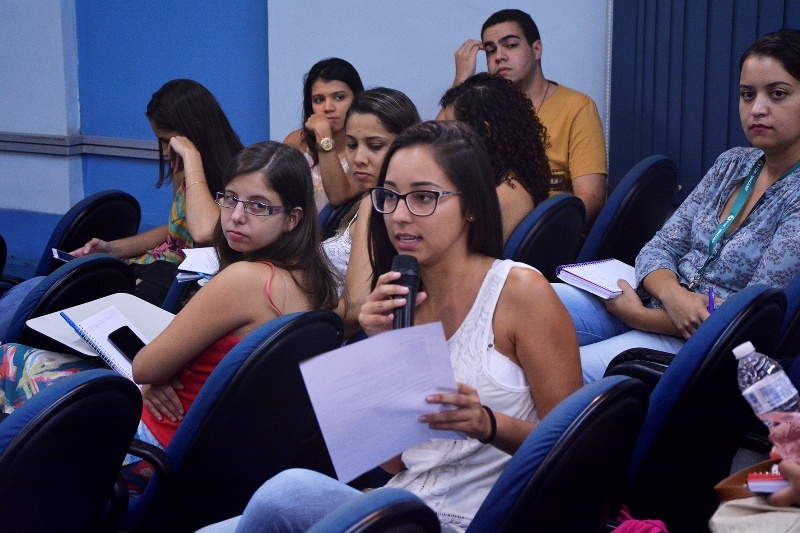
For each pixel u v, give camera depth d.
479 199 1.66
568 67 4.28
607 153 4.27
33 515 1.62
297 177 2.29
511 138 2.87
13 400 2.50
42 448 1.56
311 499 1.47
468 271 1.71
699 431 1.77
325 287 2.30
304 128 3.83
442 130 1.67
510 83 2.92
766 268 2.39
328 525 1.09
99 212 3.65
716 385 1.72
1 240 3.48
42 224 5.71
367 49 4.66
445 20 4.49
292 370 1.95
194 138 3.37
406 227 1.64
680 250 2.71
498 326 1.66
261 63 5.11
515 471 1.36
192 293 3.04
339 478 1.29
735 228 2.57
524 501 1.35
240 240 2.29
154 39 5.31
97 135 5.56
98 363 2.52
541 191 2.94
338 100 3.79
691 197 2.73
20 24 5.49
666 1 3.90
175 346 2.16
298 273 2.27
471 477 1.65
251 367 1.87
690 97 3.88
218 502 2.03
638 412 1.47
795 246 2.37
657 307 2.63
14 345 2.58
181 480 1.94
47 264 3.59
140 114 5.45
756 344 1.78
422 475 1.69
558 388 1.64
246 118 5.20
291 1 4.74
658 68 3.98
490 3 4.39
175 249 3.51
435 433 1.44
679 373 1.71
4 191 5.77
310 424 2.16
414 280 1.61
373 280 1.81
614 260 2.87
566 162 3.93
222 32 5.15
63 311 2.50
